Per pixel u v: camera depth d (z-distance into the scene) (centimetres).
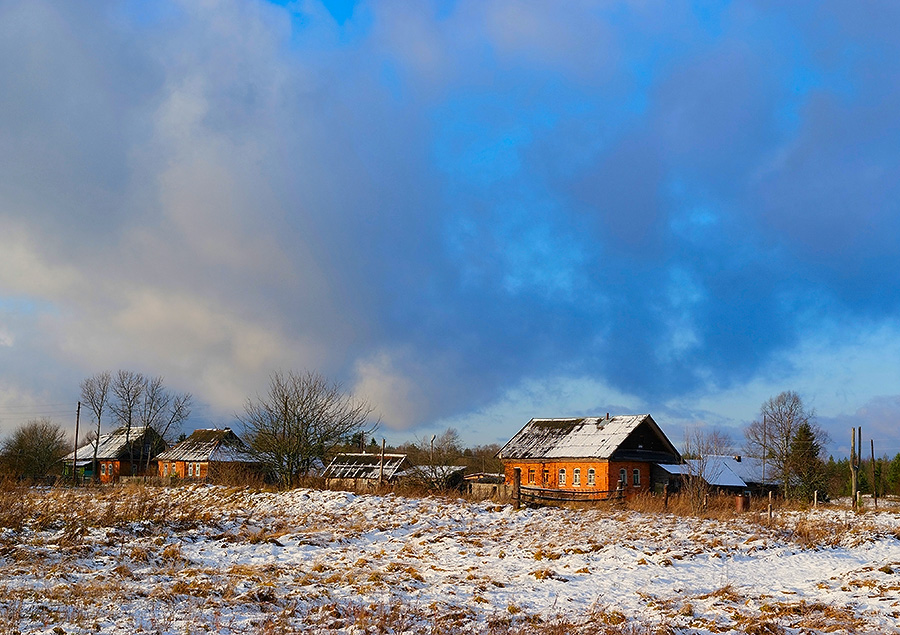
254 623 1152
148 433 7925
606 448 5072
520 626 1266
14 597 1164
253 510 2756
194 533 2002
